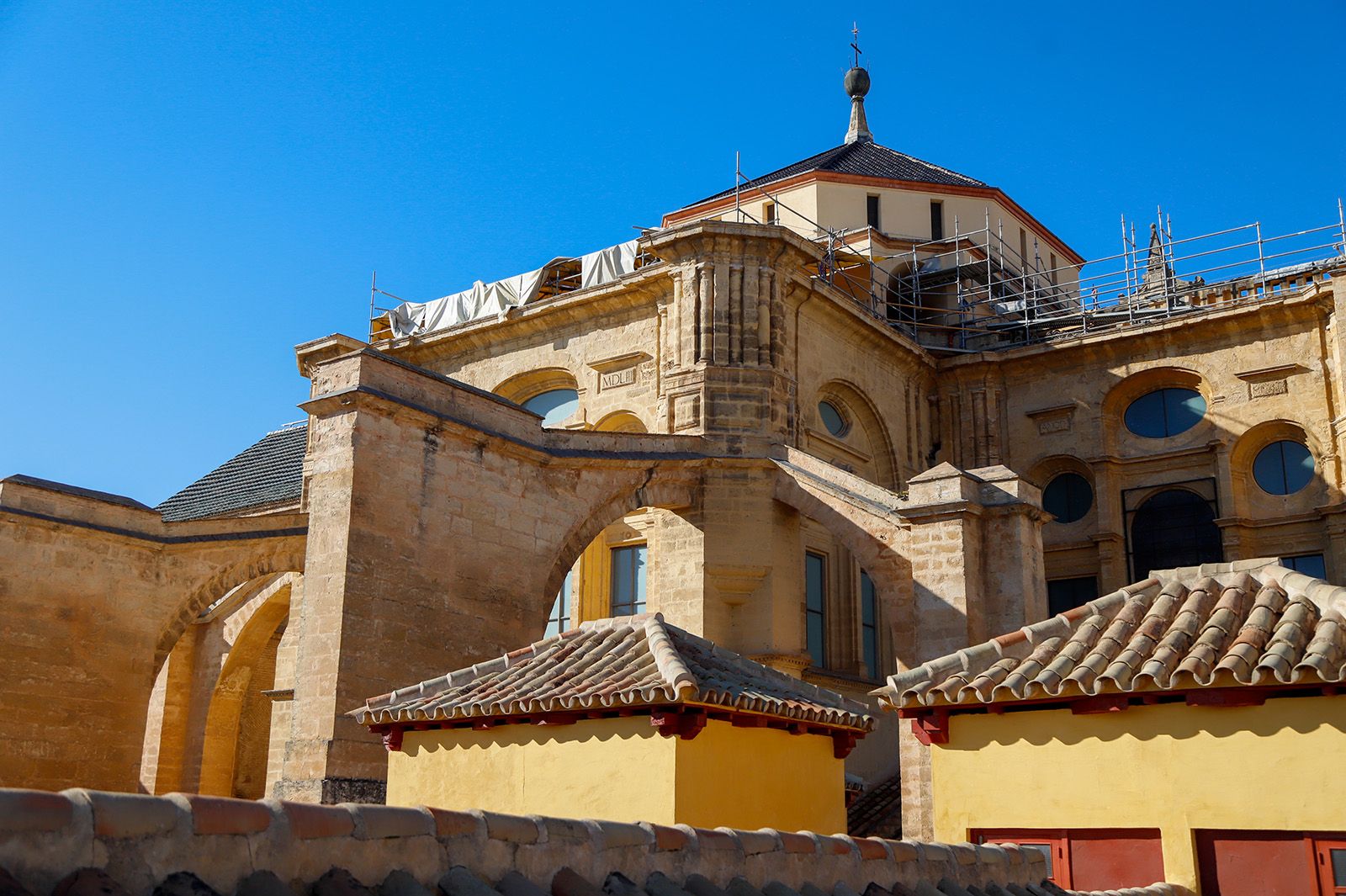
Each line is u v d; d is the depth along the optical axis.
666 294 35.47
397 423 25.77
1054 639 14.48
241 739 40.94
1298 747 12.27
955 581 27.36
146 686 32.41
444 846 6.50
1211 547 37.19
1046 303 42.31
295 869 5.75
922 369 40.31
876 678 36.31
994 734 13.80
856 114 53.81
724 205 46.12
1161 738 12.90
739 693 15.91
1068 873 13.09
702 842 8.05
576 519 29.64
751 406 32.69
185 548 32.88
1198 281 41.59
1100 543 38.19
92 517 32.03
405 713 17.42
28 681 30.27
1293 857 12.16
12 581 30.42
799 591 32.69
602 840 7.39
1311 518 35.88
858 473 37.12
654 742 15.46
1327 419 35.75
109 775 31.30
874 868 9.41
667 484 31.70
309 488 26.22
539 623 28.27
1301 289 36.28
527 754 16.50
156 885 5.20
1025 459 40.00
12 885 4.65
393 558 25.17
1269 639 13.23
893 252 42.88
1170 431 38.66
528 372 38.50
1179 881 12.45
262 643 38.94
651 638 17.67
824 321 36.16
